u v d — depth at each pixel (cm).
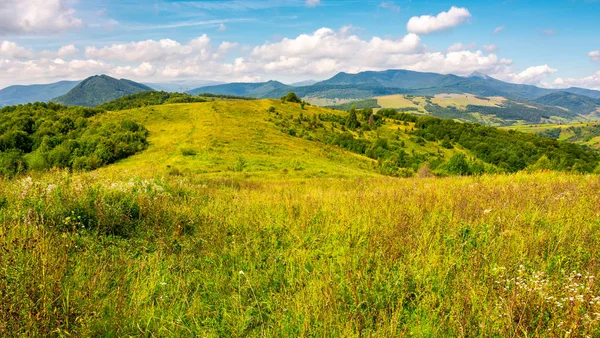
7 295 339
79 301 366
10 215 570
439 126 16775
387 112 19762
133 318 356
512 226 556
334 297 386
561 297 359
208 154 6172
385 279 434
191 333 345
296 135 9881
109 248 532
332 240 571
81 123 9106
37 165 5788
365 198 878
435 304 385
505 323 328
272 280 462
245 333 357
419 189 1041
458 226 593
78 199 659
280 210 766
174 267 487
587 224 572
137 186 856
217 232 613
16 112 10169
